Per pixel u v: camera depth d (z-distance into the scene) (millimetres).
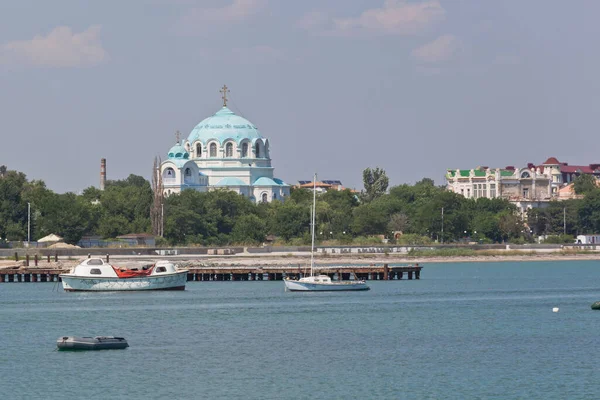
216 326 157750
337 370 122750
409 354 132625
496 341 142625
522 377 118375
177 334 149875
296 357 130750
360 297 199500
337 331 152750
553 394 110438
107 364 126188
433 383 115875
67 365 125438
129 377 119250
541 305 186875
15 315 170125
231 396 110688
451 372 121312
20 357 130500
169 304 185125
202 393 112062
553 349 135500
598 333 149625
